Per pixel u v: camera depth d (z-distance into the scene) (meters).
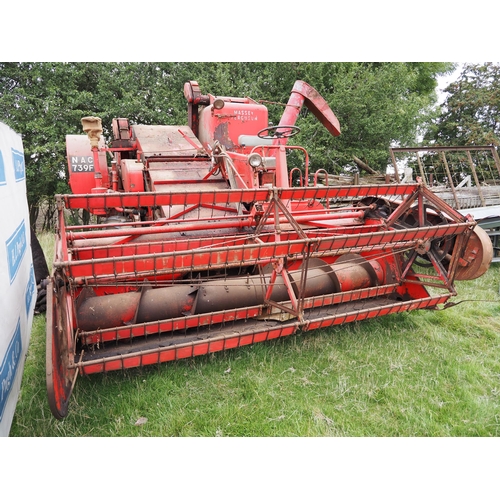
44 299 4.98
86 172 6.25
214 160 4.85
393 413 3.13
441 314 4.93
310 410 3.12
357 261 4.52
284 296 3.93
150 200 3.34
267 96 14.29
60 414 2.45
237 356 3.81
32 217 13.50
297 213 4.40
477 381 3.54
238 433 2.89
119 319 3.37
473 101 20.66
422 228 3.68
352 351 3.98
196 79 13.34
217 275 4.06
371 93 14.51
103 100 12.44
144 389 3.31
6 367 2.83
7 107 11.42
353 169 16.12
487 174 17.84
